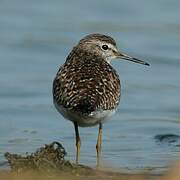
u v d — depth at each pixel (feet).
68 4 95.35
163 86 67.72
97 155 47.62
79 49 51.13
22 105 61.98
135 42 81.97
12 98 63.87
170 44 80.79
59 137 53.52
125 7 93.30
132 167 44.70
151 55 77.15
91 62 48.85
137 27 87.10
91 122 46.14
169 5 94.32
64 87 46.16
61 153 43.75
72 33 84.07
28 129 55.52
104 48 52.16
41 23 87.51
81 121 45.93
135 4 94.63
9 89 66.03
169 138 53.16
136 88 66.90
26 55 76.95
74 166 42.88
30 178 37.29
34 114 59.57
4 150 49.55
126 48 79.71
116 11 92.38
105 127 56.29
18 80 68.74
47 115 59.31
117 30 85.97
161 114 60.13
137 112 60.80
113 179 39.96
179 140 52.60
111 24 87.97
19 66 73.31
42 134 54.13
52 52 77.82
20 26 86.53
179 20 88.99
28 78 69.36
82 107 44.21
